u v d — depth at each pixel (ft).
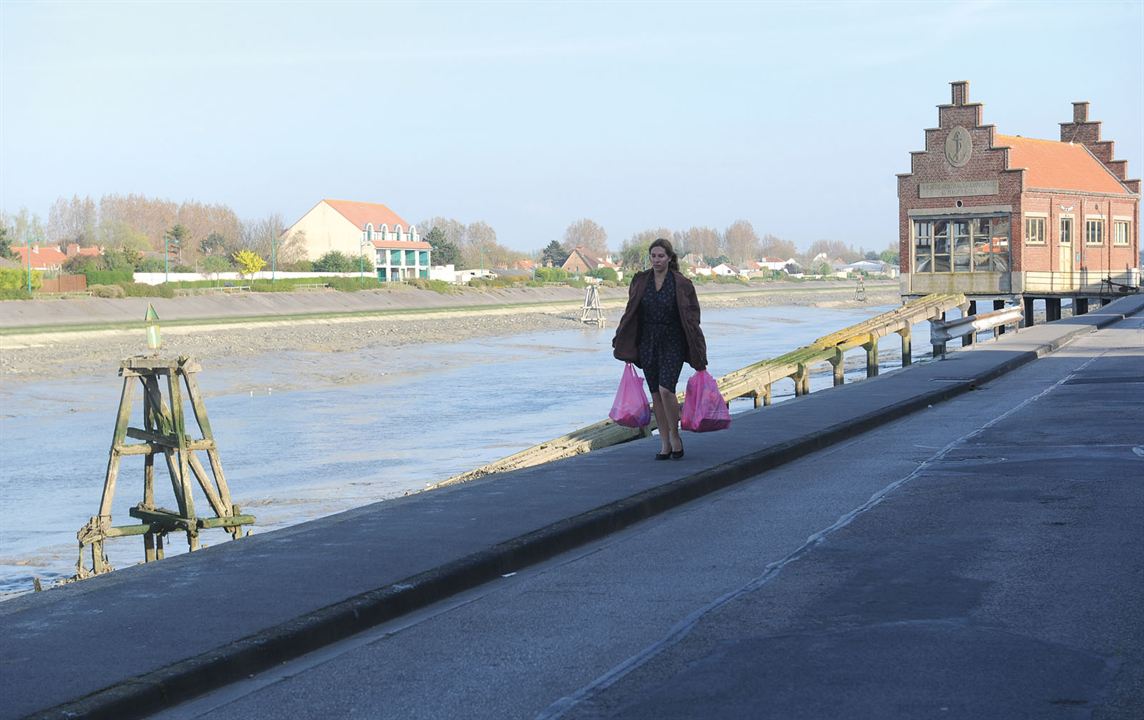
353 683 19.15
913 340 194.70
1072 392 65.21
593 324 314.14
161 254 499.92
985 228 154.40
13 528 64.80
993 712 16.79
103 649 19.70
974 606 22.63
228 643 19.99
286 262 446.19
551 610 23.47
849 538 29.48
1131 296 171.22
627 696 18.02
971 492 35.50
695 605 23.41
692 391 40.98
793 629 21.40
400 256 477.36
